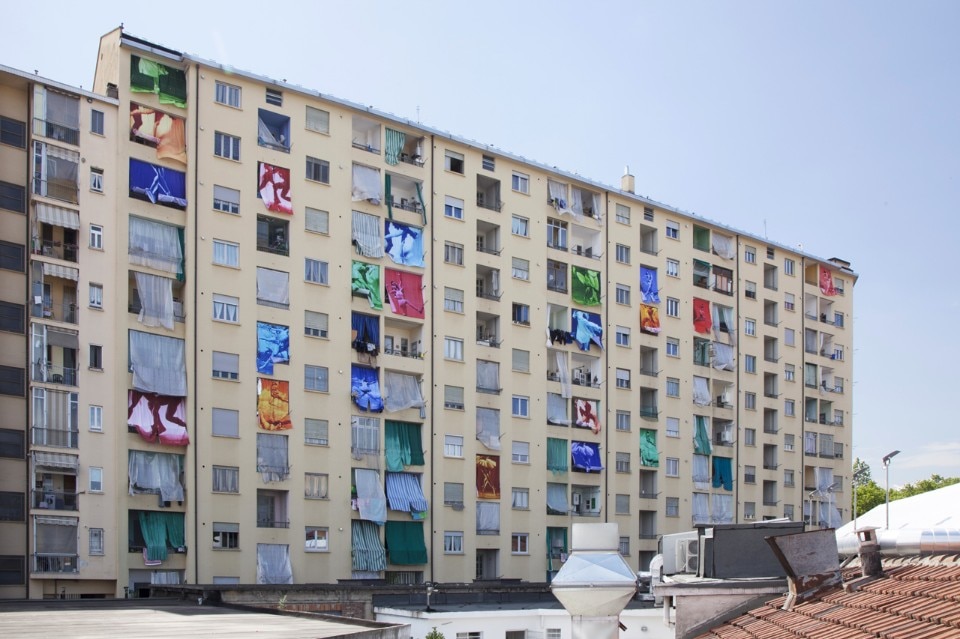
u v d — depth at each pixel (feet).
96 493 173.27
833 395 315.99
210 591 96.94
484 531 221.66
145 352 182.09
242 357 192.44
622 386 255.09
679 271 274.36
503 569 223.51
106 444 175.73
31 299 172.35
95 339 177.68
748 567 66.64
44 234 178.19
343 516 200.34
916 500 83.35
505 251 236.22
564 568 51.16
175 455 183.11
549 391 239.50
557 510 235.40
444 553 214.07
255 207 198.59
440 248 224.94
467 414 223.30
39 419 169.58
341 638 44.86
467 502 219.82
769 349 298.56
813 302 314.76
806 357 307.78
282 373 196.85
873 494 397.19
